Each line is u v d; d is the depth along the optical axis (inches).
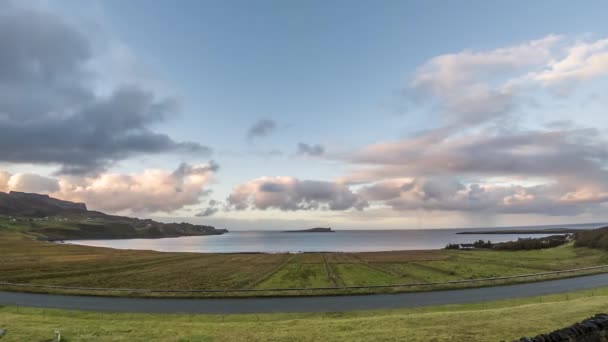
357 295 1529.3
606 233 3614.7
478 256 3639.3
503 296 1429.6
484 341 695.1
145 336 820.6
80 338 798.5
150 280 2196.1
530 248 4424.2
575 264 2706.7
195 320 1103.6
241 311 1251.8
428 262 3115.2
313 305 1338.6
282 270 2701.8
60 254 4284.0
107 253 4621.1
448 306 1257.4
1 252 4224.9
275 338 790.5
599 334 584.7
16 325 925.2
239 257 4097.0
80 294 1604.3
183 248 7815.0
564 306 1005.2
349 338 763.4
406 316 991.0
